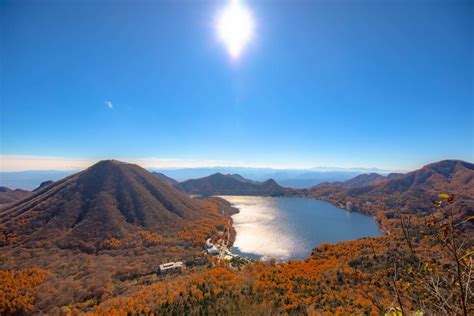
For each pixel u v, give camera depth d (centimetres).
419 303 411
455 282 386
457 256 378
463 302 364
